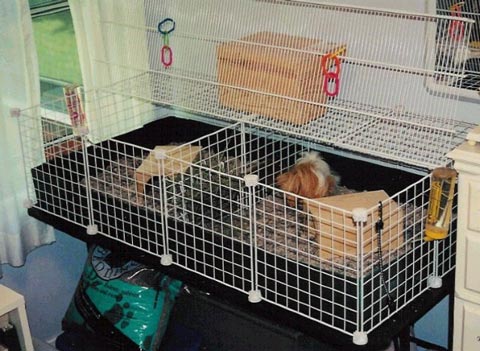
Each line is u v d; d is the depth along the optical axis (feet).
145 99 7.88
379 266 5.49
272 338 6.57
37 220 7.68
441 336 7.63
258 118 7.14
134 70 8.19
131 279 7.36
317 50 6.80
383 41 7.00
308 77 6.73
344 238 5.51
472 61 6.46
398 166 7.29
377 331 5.53
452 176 5.51
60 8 7.74
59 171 7.32
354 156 7.53
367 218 5.31
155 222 6.51
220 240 6.16
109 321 7.34
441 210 5.60
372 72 7.15
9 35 7.07
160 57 8.32
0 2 6.93
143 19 8.16
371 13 6.98
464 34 6.37
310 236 5.98
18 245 7.48
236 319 6.82
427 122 6.68
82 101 7.79
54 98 7.98
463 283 5.80
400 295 5.82
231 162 7.37
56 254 8.27
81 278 7.82
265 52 6.88
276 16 7.59
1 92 7.11
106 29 7.93
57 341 7.88
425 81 6.82
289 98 6.75
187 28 8.18
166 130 8.36
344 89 7.38
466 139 5.88
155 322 7.28
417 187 6.75
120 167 7.50
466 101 6.68
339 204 5.88
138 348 7.21
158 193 6.73
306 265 5.65
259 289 6.01
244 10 7.78
